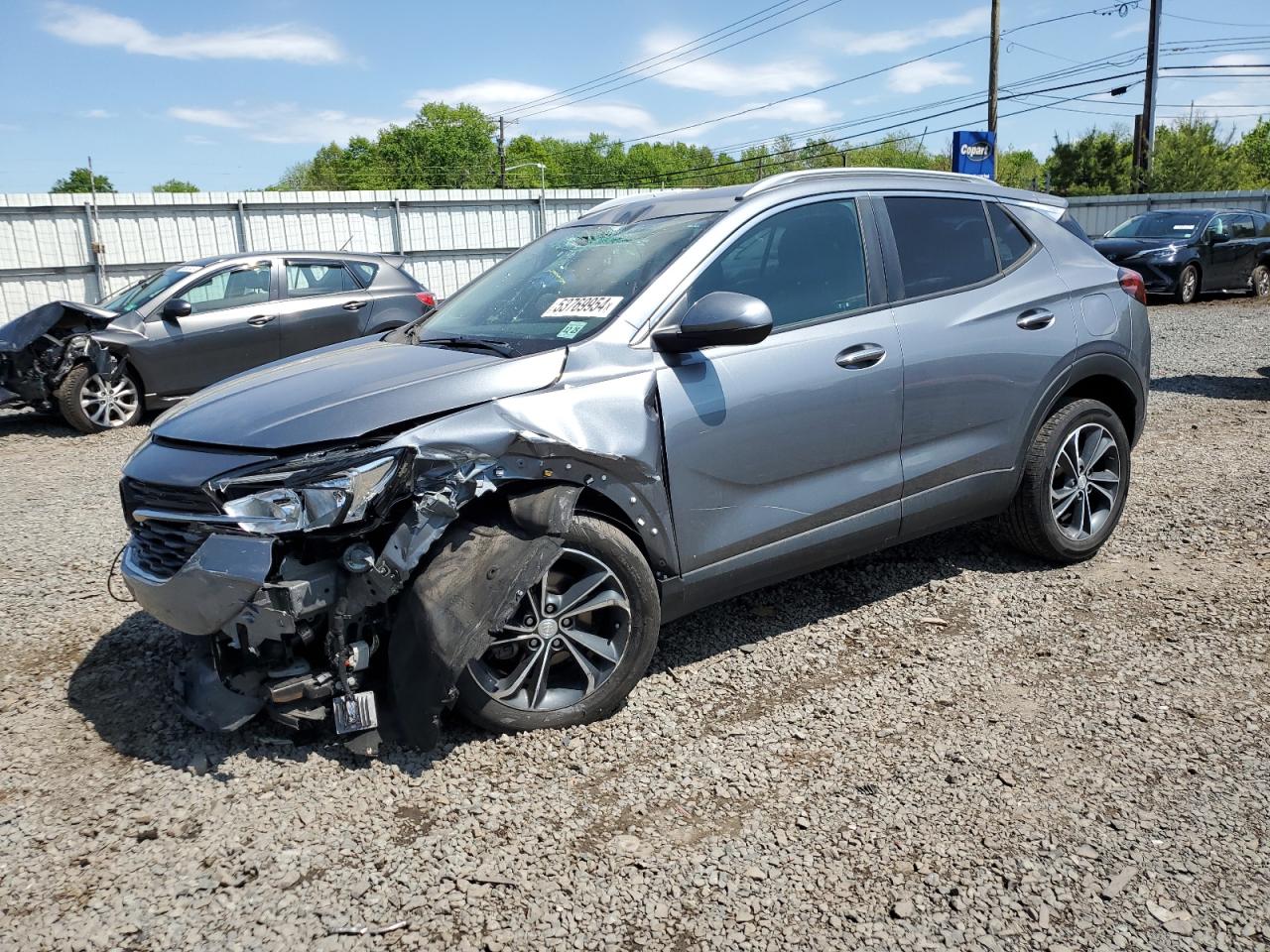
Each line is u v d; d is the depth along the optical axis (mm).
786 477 3594
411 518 2906
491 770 3035
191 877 2562
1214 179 47344
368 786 2951
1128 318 4633
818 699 3459
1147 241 18188
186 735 3273
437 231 21438
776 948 2283
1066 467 4516
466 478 2967
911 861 2576
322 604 2883
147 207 18094
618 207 4332
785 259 3719
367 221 20594
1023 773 2965
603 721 3326
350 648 2969
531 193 22453
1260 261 19297
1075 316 4418
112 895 2496
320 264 10492
